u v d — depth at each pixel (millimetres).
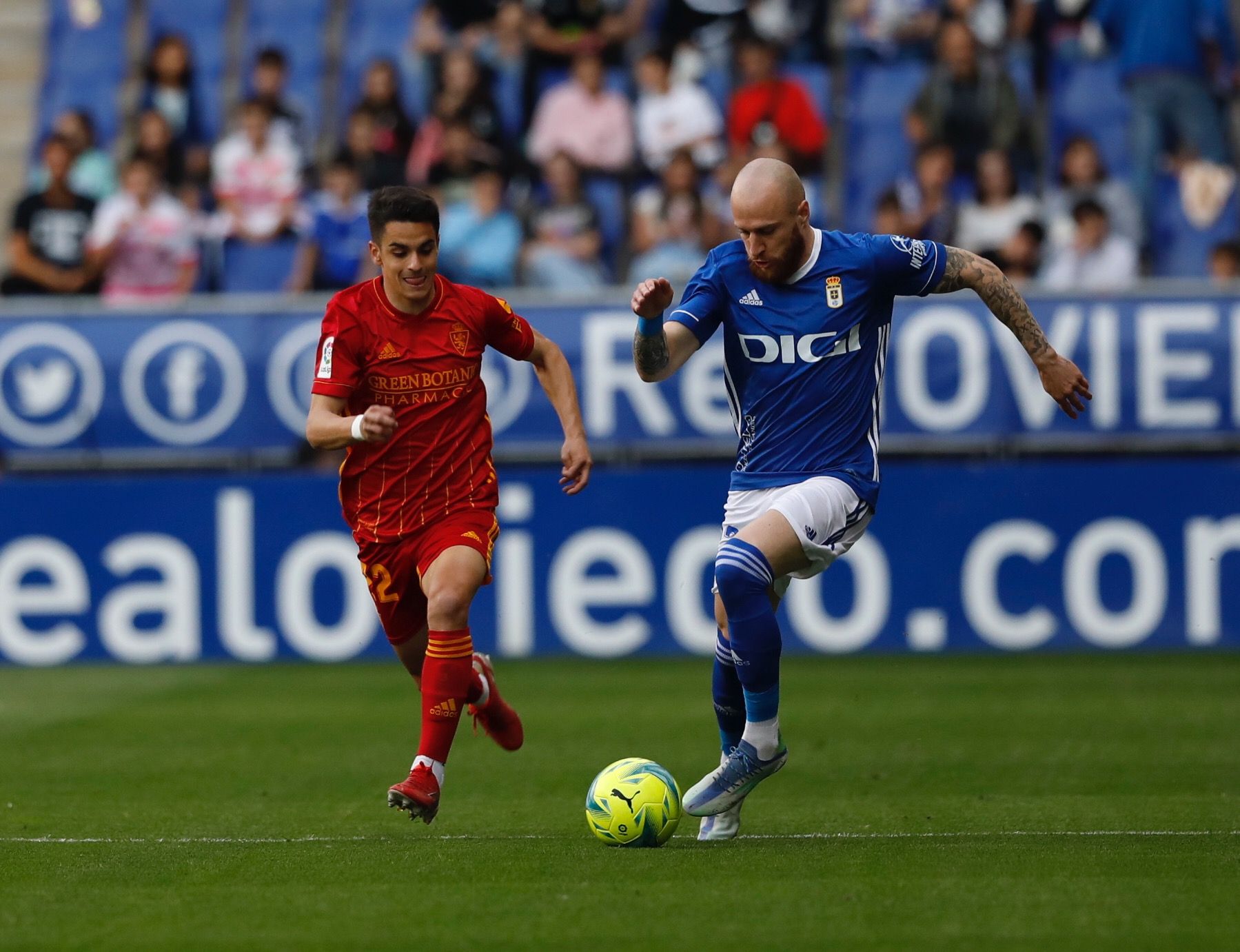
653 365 18047
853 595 40719
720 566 17656
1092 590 40344
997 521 40375
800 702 32781
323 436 17750
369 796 22516
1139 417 39969
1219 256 46969
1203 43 50594
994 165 47938
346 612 41219
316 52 57062
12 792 23109
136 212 48875
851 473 18328
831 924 13945
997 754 25953
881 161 52812
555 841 18422
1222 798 21531
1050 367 18531
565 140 51250
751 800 21641
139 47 58281
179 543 41438
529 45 53625
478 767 25203
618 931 13750
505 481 41000
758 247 17812
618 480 40844
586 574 40906
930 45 54156
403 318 18562
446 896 15266
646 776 17969
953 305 40375
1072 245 47469
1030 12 53031
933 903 14734
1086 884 15539
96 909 14969
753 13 54031
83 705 34188
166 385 41312
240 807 21594
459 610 17891
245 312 41469
